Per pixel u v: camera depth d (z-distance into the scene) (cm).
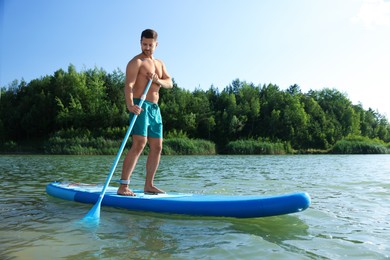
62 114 4019
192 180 771
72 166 1277
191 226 340
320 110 4594
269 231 325
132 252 260
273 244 283
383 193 579
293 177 860
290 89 5409
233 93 4916
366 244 287
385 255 259
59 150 2886
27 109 4394
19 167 1217
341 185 689
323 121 4309
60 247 271
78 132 3675
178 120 4094
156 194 445
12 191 580
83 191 473
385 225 353
